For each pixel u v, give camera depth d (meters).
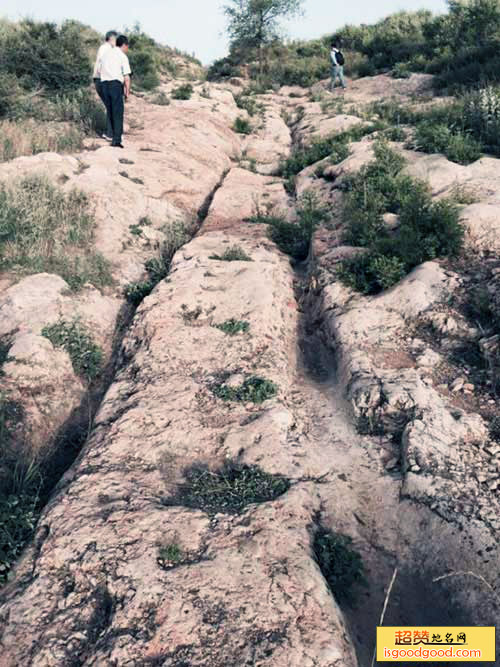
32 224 7.35
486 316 5.48
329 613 3.08
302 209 8.73
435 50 18.38
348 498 3.97
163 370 5.11
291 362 5.54
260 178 10.75
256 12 22.27
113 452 4.23
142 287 6.86
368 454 4.32
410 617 3.37
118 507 3.70
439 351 5.29
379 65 20.14
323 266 6.74
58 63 13.13
